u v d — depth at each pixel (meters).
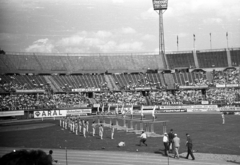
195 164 30.00
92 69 124.88
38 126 70.44
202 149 37.59
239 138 45.44
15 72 110.75
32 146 42.56
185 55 134.50
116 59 131.62
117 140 46.12
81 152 37.22
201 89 117.12
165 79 122.12
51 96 102.50
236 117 81.69
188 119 78.62
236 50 131.38
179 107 106.06
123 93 114.31
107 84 116.94
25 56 117.38
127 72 128.12
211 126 62.03
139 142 43.75
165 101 109.81
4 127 69.00
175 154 33.06
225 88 114.06
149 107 105.81
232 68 126.31
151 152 36.38
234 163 30.09
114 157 33.97
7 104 90.12
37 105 94.50
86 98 107.25
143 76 123.44
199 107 105.56
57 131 60.00
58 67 120.12
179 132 54.25
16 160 7.03
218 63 129.50
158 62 133.62
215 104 104.88
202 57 132.88
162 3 131.25
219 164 29.78
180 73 124.69
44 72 116.25
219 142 42.31
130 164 30.55
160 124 69.00
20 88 100.44
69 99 103.88
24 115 87.62
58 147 41.16
